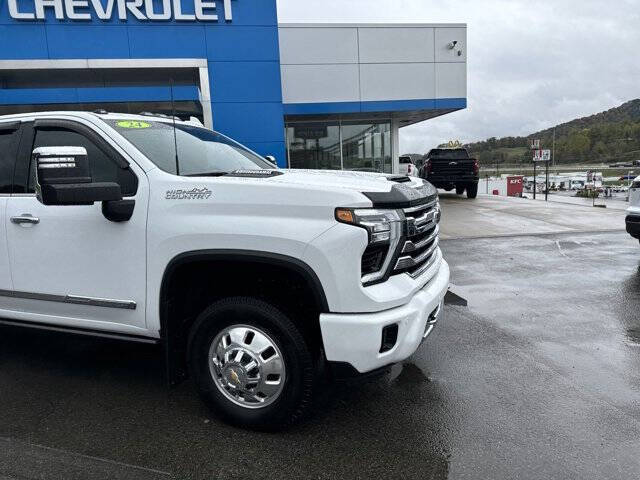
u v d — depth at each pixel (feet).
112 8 35.78
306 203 9.09
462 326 16.33
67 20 35.45
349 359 9.12
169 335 10.31
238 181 9.68
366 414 10.85
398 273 9.84
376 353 9.16
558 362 13.42
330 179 10.30
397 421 10.55
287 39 48.32
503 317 17.24
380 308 9.20
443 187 67.77
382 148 57.82
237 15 37.45
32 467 9.05
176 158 10.41
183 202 9.85
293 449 9.59
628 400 11.32
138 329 10.66
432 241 11.67
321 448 9.61
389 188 9.70
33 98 33.96
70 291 11.14
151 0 36.09
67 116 11.44
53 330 11.78
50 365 13.66
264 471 8.94
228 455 9.42
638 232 23.91
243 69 37.88
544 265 25.48
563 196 86.12
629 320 16.78
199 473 8.90
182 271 10.19
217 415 10.53
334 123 56.44
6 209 11.71
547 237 34.09
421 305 9.95
